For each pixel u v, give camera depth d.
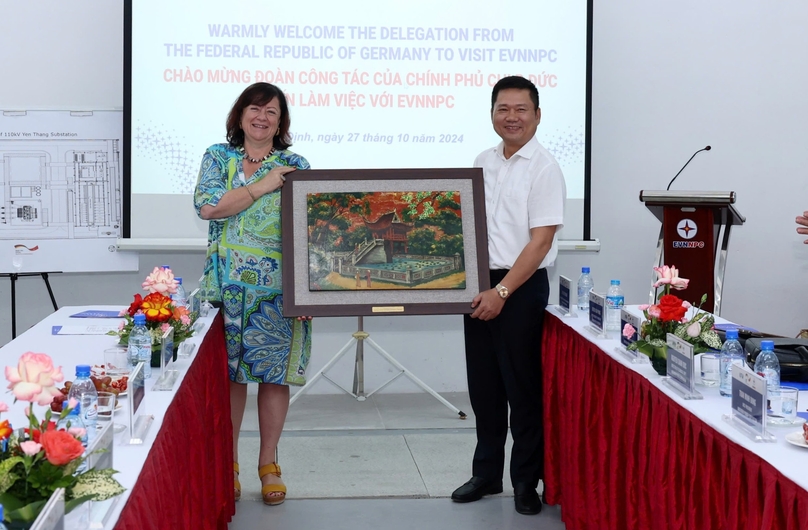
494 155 3.22
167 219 4.66
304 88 4.71
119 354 2.11
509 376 3.11
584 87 4.82
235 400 3.28
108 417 1.74
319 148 4.74
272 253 3.08
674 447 2.03
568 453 2.90
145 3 4.57
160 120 4.62
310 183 3.08
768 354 2.10
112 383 1.94
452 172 3.13
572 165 4.85
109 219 4.65
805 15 5.00
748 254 5.12
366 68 4.74
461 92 4.78
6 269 4.57
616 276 5.10
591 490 2.66
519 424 3.18
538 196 3.01
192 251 4.82
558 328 3.03
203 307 3.04
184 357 2.39
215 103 4.64
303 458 3.87
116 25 4.70
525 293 3.05
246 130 3.04
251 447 4.01
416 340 5.11
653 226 5.08
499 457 3.34
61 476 1.22
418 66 4.77
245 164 3.12
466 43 4.77
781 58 5.01
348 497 3.37
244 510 3.22
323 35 4.71
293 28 4.69
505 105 3.03
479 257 3.05
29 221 4.58
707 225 3.61
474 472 3.38
